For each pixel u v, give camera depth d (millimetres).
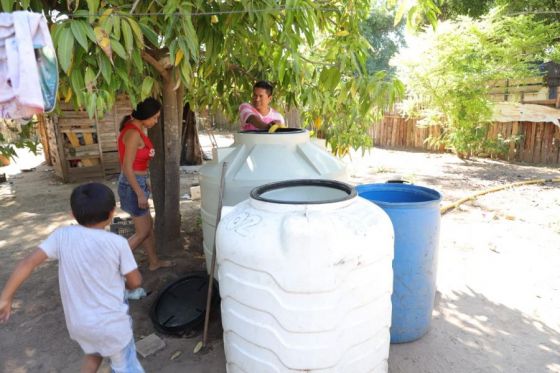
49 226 5469
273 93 4406
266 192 2240
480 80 9250
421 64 9766
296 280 1740
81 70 2193
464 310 3238
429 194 2807
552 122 9398
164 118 3943
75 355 2762
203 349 2768
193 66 3822
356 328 1892
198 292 3148
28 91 1722
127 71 2408
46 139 9617
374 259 1865
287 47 2811
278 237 1792
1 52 1730
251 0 2512
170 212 4207
